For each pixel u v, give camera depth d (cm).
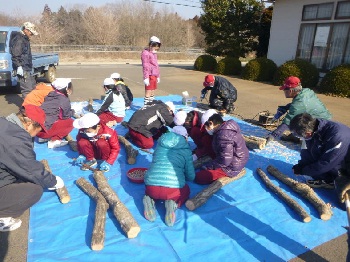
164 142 317
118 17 3819
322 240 280
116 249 257
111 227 285
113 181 373
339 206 335
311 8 1233
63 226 284
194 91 1058
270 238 280
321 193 363
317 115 448
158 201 333
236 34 1750
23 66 676
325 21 1182
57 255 248
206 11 1766
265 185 374
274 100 912
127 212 288
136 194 345
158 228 287
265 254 260
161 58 3062
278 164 438
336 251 267
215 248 264
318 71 1127
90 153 404
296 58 1223
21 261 245
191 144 508
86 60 2556
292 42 1334
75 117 626
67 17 3916
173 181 304
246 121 659
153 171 309
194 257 253
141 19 3881
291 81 452
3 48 778
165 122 474
